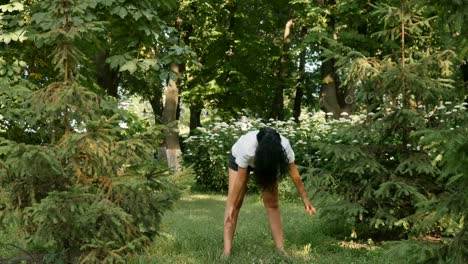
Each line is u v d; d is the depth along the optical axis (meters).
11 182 4.68
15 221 4.56
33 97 4.89
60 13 4.89
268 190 5.51
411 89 6.76
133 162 4.82
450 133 2.92
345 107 21.08
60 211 4.34
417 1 4.12
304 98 31.80
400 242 3.71
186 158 15.44
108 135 4.69
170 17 19.03
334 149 6.97
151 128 4.98
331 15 20.75
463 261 3.38
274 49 25.78
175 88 19.88
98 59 14.41
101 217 4.56
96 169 4.78
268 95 26.14
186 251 5.91
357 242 7.00
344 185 7.13
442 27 4.15
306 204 5.74
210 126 15.55
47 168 4.44
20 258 5.58
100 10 7.35
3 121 5.94
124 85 25.34
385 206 6.91
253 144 5.46
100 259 4.56
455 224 3.85
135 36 7.77
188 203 11.91
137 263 5.14
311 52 26.78
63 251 5.00
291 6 23.91
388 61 7.05
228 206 5.68
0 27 7.67
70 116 4.93
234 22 23.38
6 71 7.29
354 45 19.38
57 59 4.95
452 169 2.93
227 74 23.36
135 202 4.87
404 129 6.96
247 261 5.29
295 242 6.58
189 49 7.88
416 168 6.55
